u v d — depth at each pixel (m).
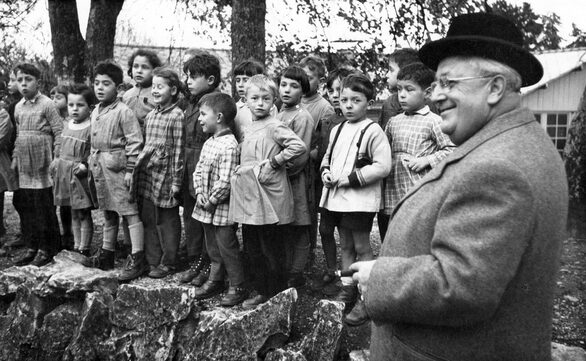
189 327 3.27
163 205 3.69
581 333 3.05
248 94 3.25
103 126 3.76
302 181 3.43
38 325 3.73
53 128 4.37
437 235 1.33
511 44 1.37
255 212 3.12
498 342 1.35
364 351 2.81
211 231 3.42
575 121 5.77
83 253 4.18
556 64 14.58
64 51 7.45
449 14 6.01
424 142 2.97
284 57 6.83
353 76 3.11
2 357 3.81
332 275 3.48
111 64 3.81
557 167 1.36
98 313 3.56
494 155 1.31
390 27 6.32
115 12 7.57
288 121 3.46
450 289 1.26
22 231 4.86
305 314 3.19
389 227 1.58
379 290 1.43
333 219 3.35
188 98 4.05
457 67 1.44
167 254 3.81
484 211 1.27
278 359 2.88
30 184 4.35
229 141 3.34
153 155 3.68
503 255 1.23
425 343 1.42
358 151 3.00
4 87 7.37
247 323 3.00
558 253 1.36
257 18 4.71
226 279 3.69
